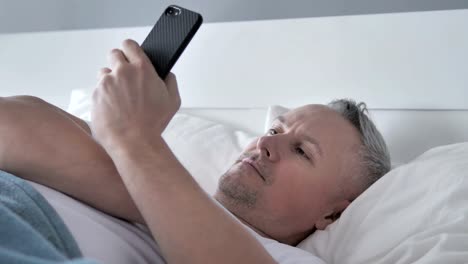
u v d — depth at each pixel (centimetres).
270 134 117
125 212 68
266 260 56
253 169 105
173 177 59
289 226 105
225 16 164
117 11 177
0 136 67
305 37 152
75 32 180
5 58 190
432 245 77
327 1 152
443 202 85
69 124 70
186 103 166
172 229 55
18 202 54
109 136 62
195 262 53
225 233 55
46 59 184
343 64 148
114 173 67
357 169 110
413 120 138
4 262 35
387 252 83
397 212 90
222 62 161
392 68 143
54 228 54
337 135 112
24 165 66
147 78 66
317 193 106
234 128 152
